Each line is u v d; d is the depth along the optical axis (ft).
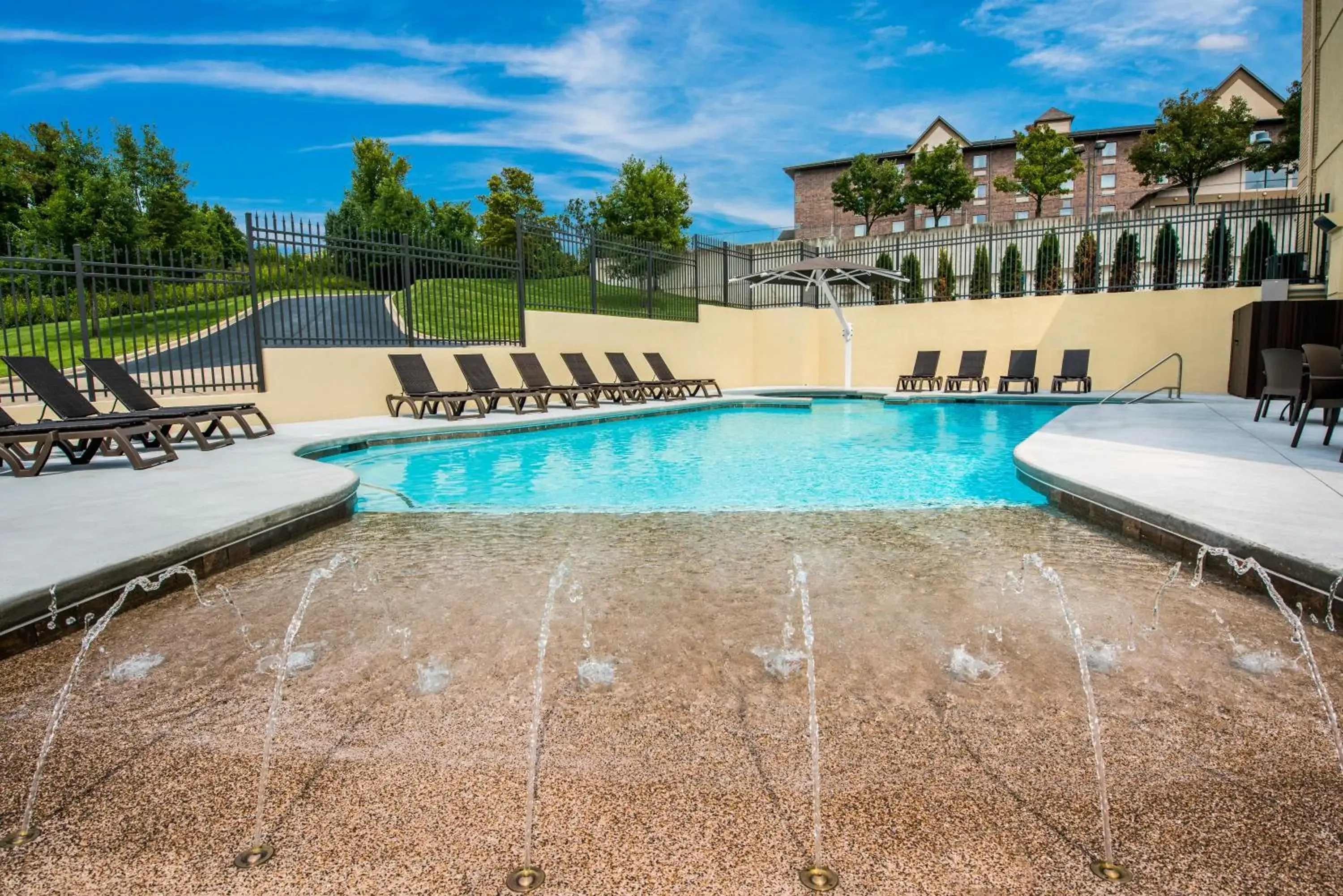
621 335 46.09
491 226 142.10
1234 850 4.74
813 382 57.52
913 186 145.28
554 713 6.71
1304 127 45.50
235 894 4.47
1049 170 138.10
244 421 23.94
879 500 17.85
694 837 4.93
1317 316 34.91
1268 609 9.23
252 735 6.37
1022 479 18.69
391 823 5.13
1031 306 48.88
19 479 16.35
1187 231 51.42
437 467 23.59
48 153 114.62
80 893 4.50
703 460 24.86
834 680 7.33
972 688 7.11
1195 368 43.68
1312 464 16.07
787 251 60.95
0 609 8.02
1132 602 9.51
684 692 7.11
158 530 11.27
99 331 23.82
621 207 129.49
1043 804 5.26
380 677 7.50
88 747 6.22
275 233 29.37
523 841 4.92
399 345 34.40
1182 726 6.35
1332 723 6.11
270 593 10.27
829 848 4.80
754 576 10.79
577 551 12.30
